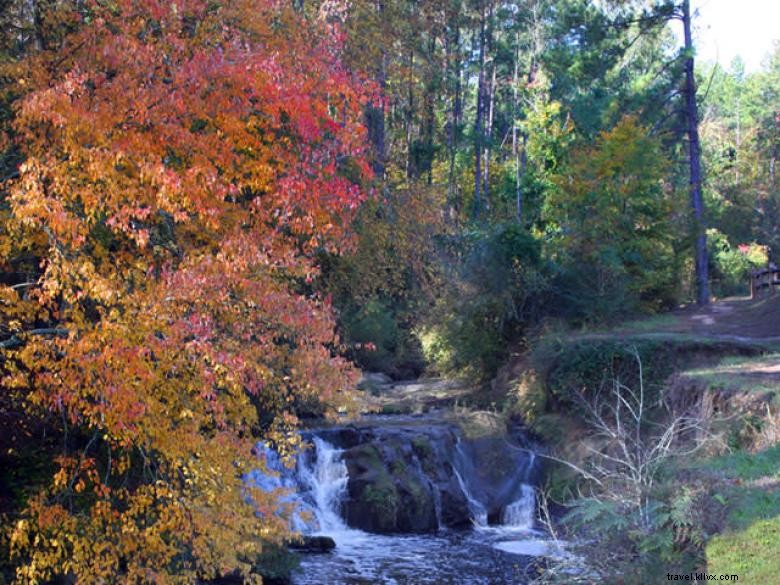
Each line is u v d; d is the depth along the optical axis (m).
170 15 11.19
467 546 17.14
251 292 9.64
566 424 20.97
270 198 10.91
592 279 26.12
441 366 28.28
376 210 19.08
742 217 47.91
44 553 9.10
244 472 10.39
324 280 18.52
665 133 32.47
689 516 10.09
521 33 48.50
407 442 20.27
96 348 8.43
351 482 18.88
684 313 29.12
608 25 32.72
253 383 9.36
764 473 11.65
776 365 18.16
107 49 9.91
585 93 36.41
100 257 10.12
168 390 9.02
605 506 10.52
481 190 46.59
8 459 10.59
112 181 8.66
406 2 25.53
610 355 20.81
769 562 8.89
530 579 14.41
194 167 9.23
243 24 12.26
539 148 40.62
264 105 10.84
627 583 9.80
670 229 29.83
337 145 13.32
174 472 9.95
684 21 32.03
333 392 10.85
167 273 8.96
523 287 25.30
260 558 13.77
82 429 10.68
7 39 11.88
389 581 14.30
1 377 9.26
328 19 17.72
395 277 19.89
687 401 17.38
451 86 40.59
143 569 9.49
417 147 35.56
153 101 9.61
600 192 28.19
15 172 9.76
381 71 22.00
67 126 8.56
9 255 9.87
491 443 21.50
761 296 30.62
